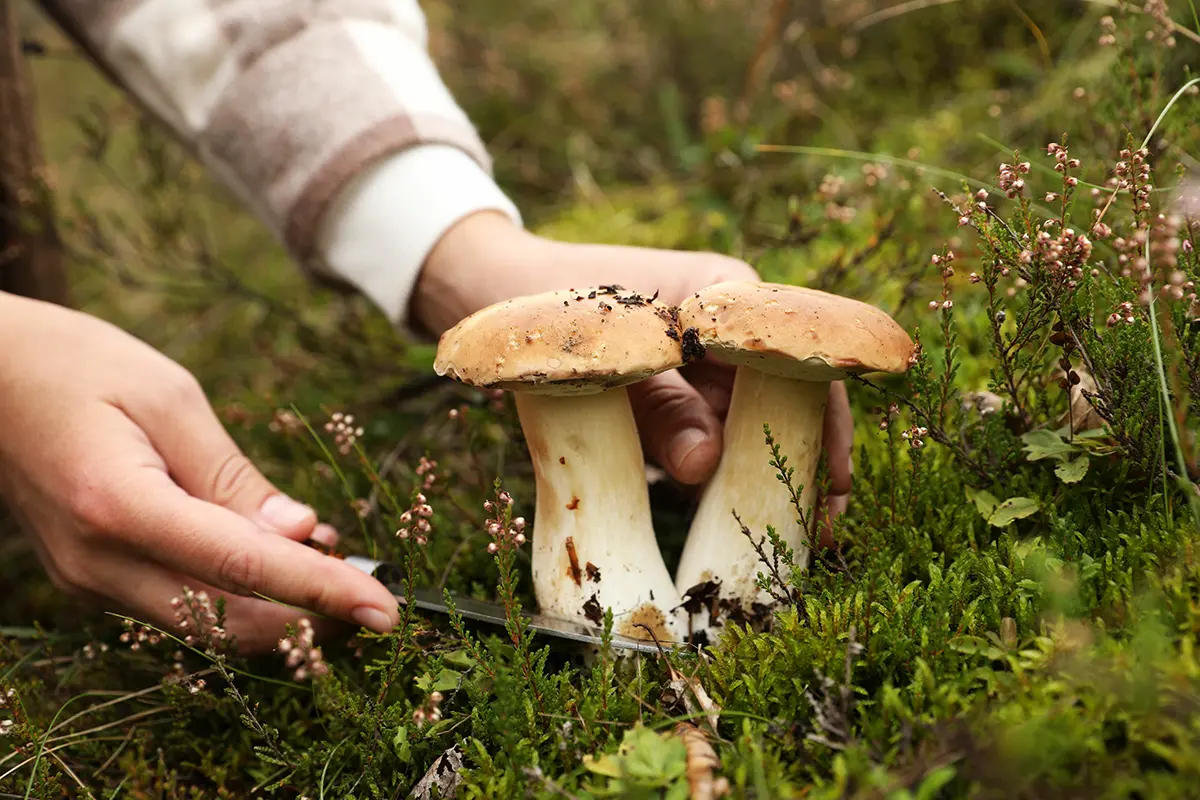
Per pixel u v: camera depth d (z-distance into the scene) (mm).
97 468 426
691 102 922
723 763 348
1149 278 353
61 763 407
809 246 614
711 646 403
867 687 370
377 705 391
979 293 522
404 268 509
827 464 408
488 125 927
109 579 444
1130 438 386
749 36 920
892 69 802
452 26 974
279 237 549
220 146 542
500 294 487
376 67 528
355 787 395
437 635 409
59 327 456
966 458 423
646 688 381
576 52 970
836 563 404
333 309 770
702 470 426
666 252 471
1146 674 328
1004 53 727
